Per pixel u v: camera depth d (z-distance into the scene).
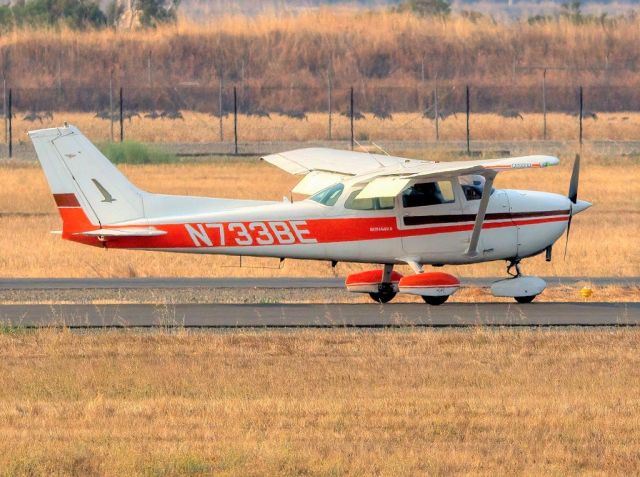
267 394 46.75
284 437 40.06
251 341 57.66
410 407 44.31
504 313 68.25
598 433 40.97
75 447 38.59
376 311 69.19
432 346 56.44
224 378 49.31
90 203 70.00
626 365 52.19
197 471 36.38
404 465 36.91
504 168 66.31
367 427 41.59
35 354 54.59
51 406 44.66
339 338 58.59
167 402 45.12
